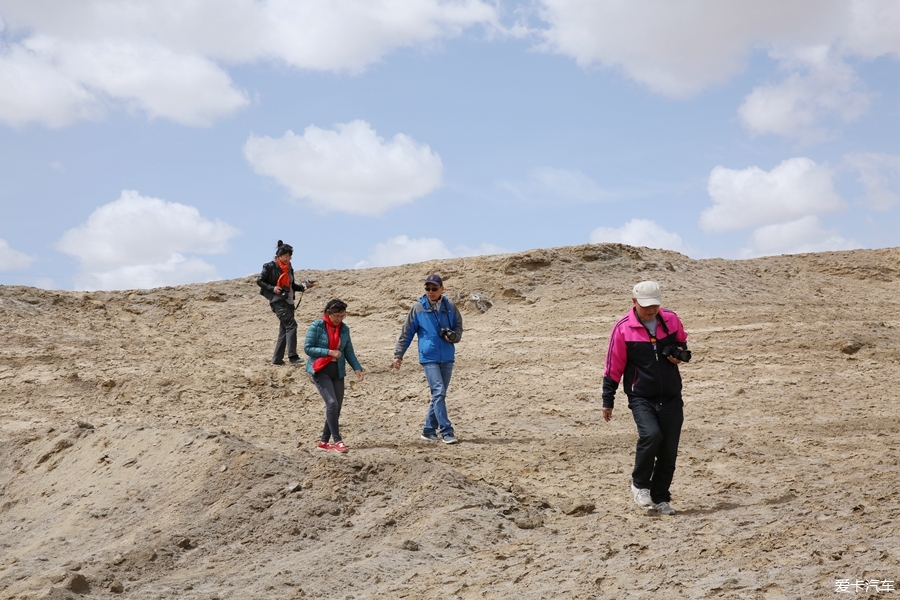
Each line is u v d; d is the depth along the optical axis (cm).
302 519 657
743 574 435
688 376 1359
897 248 2591
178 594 530
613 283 2014
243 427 1065
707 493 738
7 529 738
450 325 990
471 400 1252
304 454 791
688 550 500
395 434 1034
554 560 524
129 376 1309
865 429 1022
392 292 2017
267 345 1695
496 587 484
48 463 868
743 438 991
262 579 546
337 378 912
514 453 926
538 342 1622
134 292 2088
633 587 446
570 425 1092
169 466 768
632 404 651
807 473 805
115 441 855
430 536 601
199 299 2084
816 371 1355
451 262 2145
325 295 2086
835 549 454
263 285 1420
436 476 704
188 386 1277
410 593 494
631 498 723
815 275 2370
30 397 1238
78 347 1520
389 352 1583
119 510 712
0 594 543
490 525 629
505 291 1969
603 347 1566
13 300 1828
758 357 1445
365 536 617
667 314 644
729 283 2097
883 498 602
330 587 517
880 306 1981
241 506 678
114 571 578
